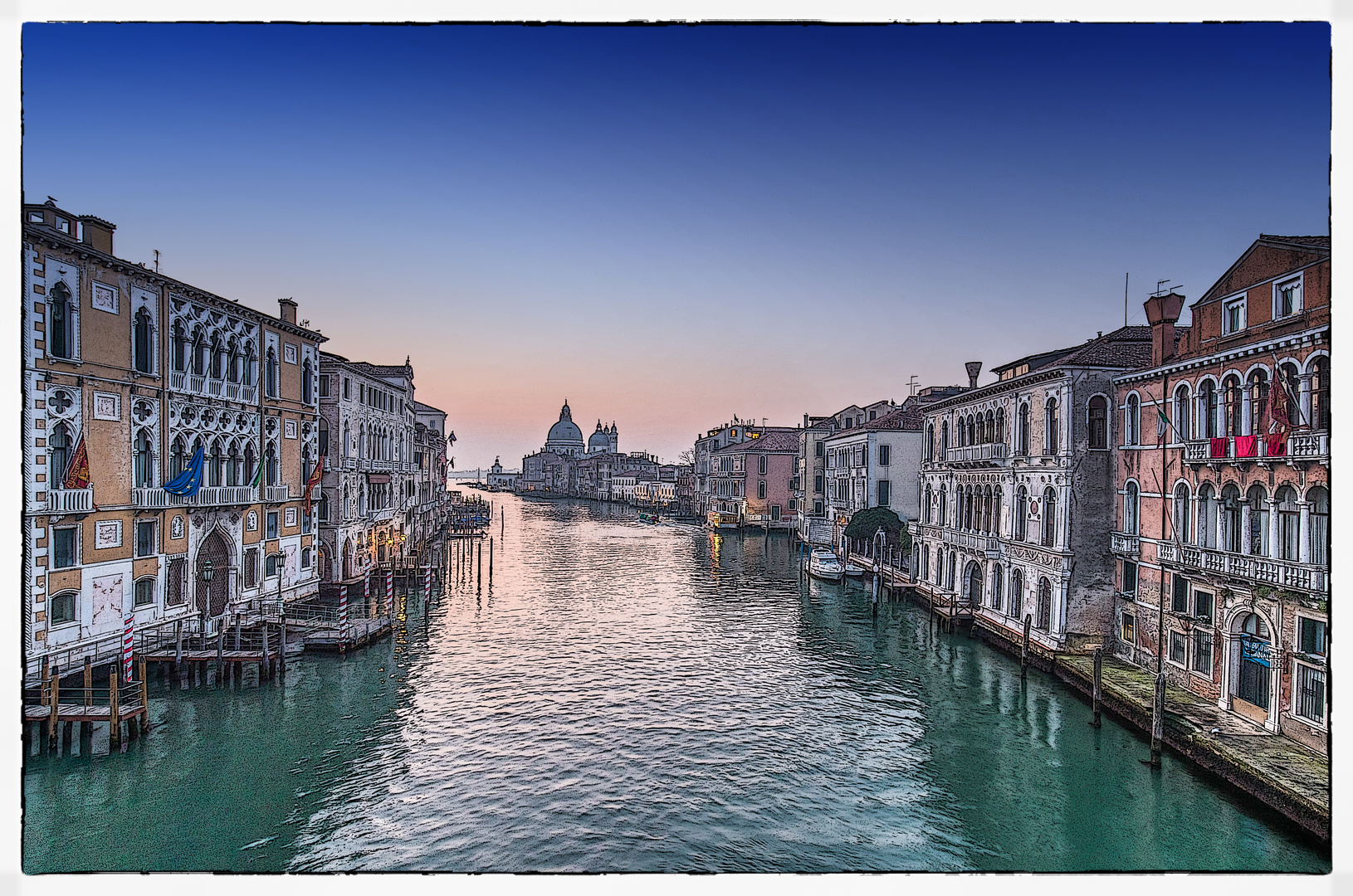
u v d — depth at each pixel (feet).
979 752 64.23
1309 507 55.62
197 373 88.79
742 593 141.08
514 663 91.61
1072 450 81.76
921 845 50.31
